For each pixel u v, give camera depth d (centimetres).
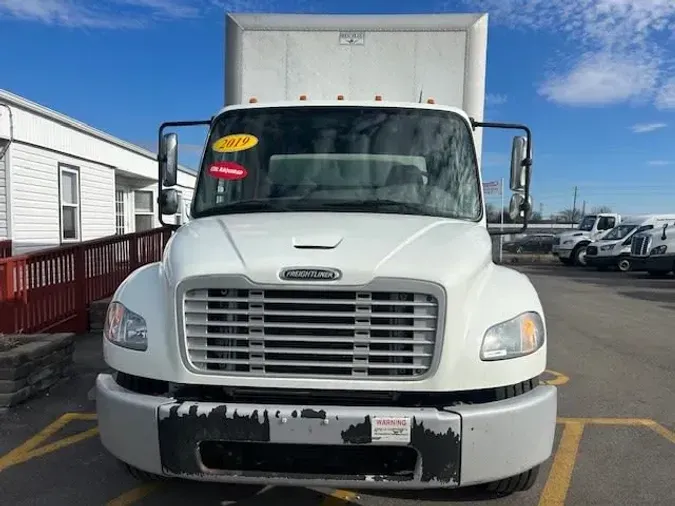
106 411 304
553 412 303
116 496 370
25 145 1224
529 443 290
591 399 577
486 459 280
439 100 543
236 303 287
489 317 296
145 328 305
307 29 545
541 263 2981
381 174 423
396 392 286
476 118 544
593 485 389
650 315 1130
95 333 816
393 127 441
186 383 290
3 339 576
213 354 289
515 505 361
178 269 298
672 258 1980
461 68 542
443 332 281
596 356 765
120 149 1706
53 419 494
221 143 439
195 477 285
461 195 417
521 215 451
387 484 279
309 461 285
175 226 494
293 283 281
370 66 546
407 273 282
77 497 368
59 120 1341
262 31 546
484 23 541
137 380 307
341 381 282
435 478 276
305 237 317
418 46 543
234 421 278
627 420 516
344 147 433
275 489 381
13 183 1184
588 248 2503
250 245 308
